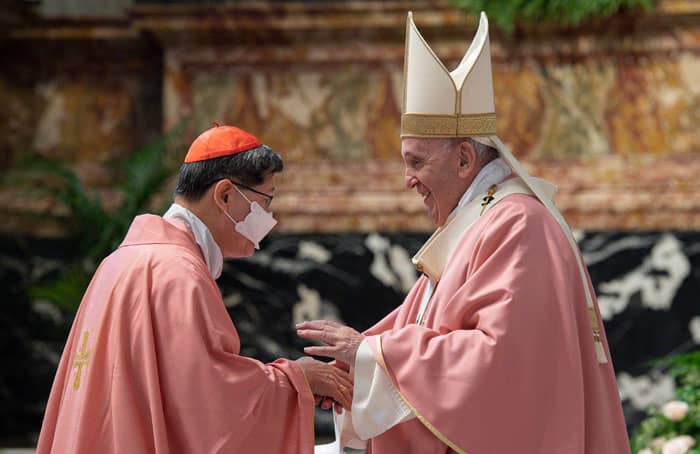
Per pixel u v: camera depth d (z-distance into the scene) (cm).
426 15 2805
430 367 1123
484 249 1170
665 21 2755
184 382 1105
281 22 2869
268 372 1175
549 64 2828
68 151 3038
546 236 1174
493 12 2731
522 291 1123
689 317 2655
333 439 2700
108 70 3062
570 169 2778
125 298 1151
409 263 2764
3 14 2952
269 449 1149
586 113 2803
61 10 3228
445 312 1161
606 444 1141
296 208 2806
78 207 2720
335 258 2791
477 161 1252
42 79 3059
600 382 1159
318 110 2900
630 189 2719
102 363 1141
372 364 1159
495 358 1098
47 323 2873
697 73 2778
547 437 1101
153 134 3044
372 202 2794
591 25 2777
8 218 2906
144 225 1227
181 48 2934
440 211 1280
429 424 1111
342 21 2850
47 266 2889
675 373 1788
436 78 1231
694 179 2716
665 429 1634
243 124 2909
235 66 2927
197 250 1226
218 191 1231
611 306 2681
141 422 1108
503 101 2831
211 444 1092
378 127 2881
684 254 2669
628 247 2691
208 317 1137
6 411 2850
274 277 2800
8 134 3030
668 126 2780
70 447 1118
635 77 2800
